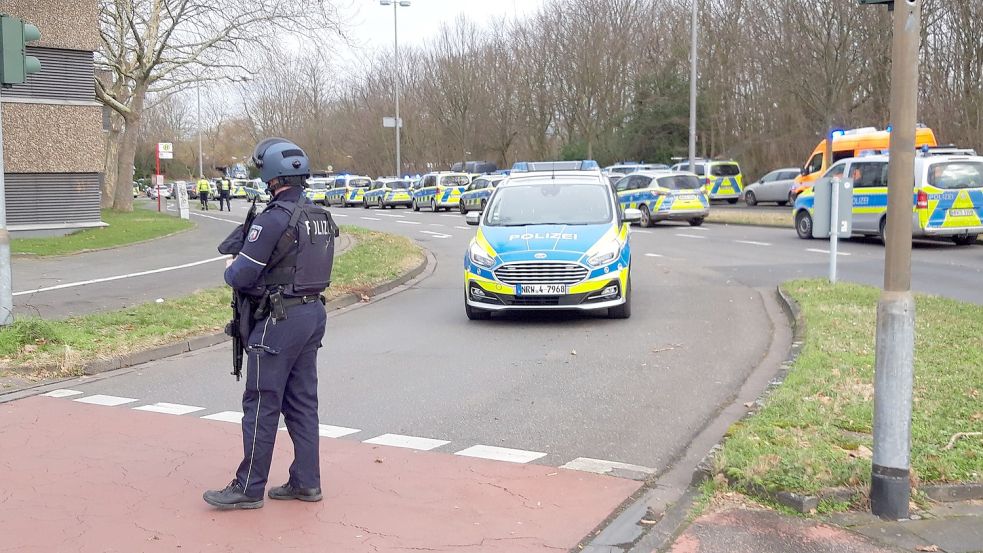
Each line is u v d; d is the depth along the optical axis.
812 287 11.84
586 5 50.22
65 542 4.27
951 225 18.17
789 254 18.02
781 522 4.30
